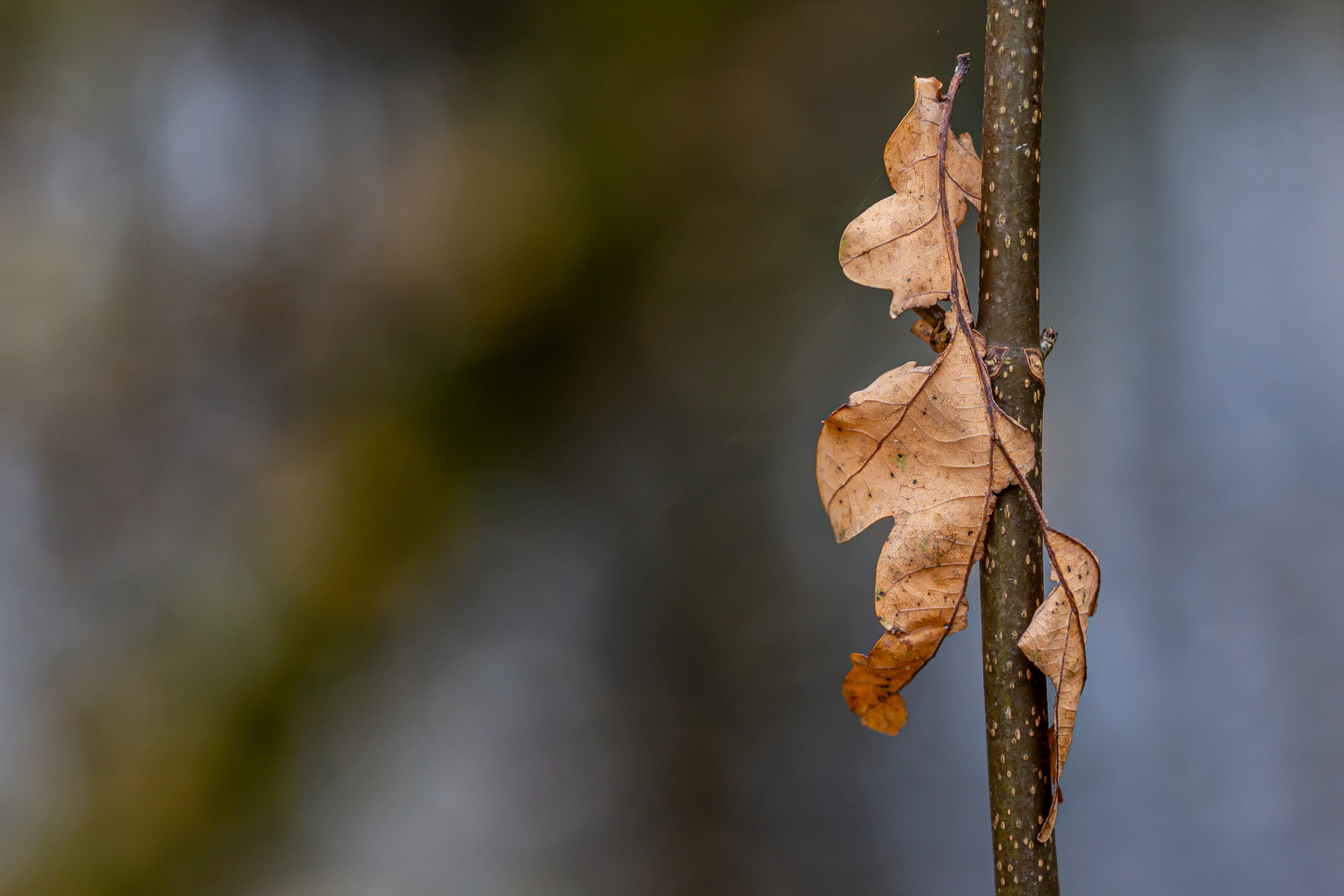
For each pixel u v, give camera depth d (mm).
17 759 2150
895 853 2264
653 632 2607
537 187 2547
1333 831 2201
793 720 2475
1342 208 2717
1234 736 2373
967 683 2426
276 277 2477
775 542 2664
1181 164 2807
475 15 2559
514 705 2488
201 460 2412
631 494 2672
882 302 2699
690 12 2584
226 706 2260
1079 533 2660
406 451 2512
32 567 2283
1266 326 2727
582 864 2275
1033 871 891
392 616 2459
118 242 2383
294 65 2480
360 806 2299
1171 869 2189
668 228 2617
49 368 2330
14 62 2303
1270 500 2605
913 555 897
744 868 2271
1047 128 2846
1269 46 2811
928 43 2521
